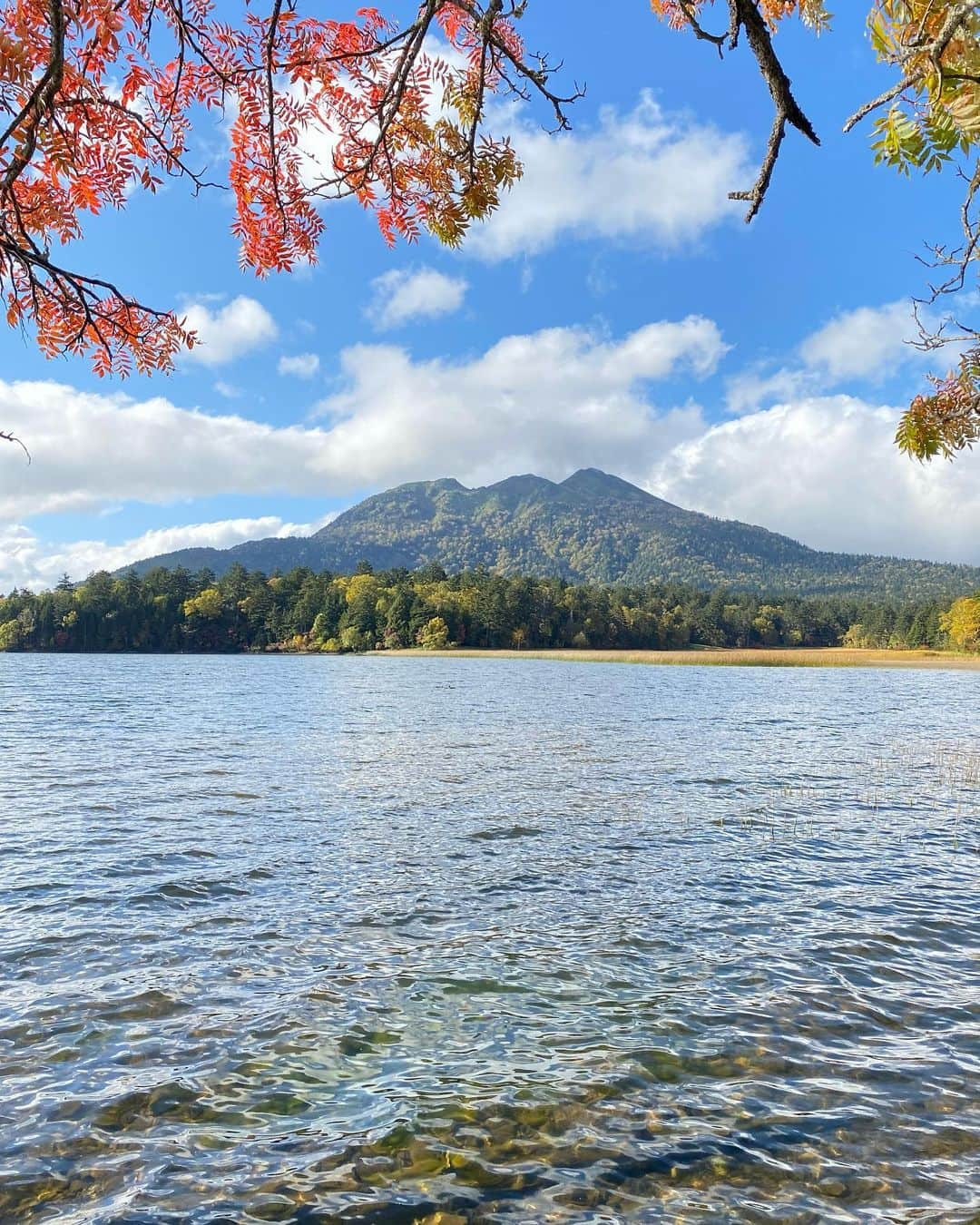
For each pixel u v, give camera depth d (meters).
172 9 3.18
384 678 81.06
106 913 10.06
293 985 8.04
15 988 7.90
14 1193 4.97
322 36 3.42
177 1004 7.61
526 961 8.70
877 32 2.45
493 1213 4.80
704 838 14.20
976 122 2.31
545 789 18.89
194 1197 4.95
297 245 3.81
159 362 3.18
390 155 3.78
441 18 3.76
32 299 2.95
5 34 2.47
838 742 28.39
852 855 13.16
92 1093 6.10
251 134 3.59
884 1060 6.64
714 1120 5.77
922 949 9.09
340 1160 5.32
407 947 9.08
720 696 55.41
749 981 8.20
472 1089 6.17
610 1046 6.85
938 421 3.15
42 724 32.28
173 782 19.14
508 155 3.84
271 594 178.88
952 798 18.05
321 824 15.02
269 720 34.72
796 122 2.62
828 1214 4.79
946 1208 4.84
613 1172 5.19
